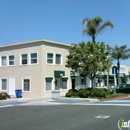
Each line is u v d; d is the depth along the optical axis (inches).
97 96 1011.3
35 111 645.9
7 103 910.4
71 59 1059.9
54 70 1188.5
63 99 1001.5
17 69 1224.8
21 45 1212.5
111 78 1732.3
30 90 1160.8
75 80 1332.4
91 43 1048.2
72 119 488.1
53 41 1182.3
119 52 1652.3
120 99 1006.4
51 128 397.1
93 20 1224.8
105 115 537.0
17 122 469.1
